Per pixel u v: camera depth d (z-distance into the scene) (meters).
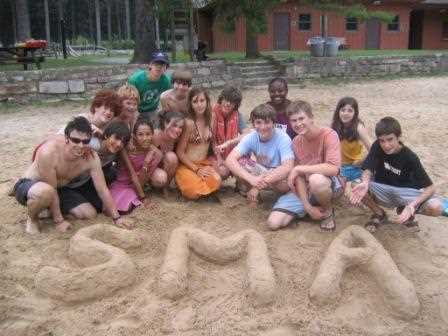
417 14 33.09
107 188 4.61
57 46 31.52
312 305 3.63
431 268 4.04
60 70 12.92
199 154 5.15
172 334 3.34
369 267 3.87
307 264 4.03
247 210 4.90
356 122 5.02
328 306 3.63
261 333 3.36
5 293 3.69
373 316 3.56
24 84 12.59
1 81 12.37
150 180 5.06
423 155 7.49
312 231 4.48
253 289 3.64
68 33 60.56
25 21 30.33
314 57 18.27
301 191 4.44
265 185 4.57
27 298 3.65
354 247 4.20
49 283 3.68
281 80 5.34
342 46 28.45
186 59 18.03
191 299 3.69
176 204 4.92
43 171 4.32
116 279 3.71
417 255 4.23
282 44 28.42
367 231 4.32
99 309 3.56
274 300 3.65
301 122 4.34
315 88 15.98
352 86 16.47
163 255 4.17
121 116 5.11
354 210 4.96
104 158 4.76
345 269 3.89
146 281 3.86
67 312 3.54
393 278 3.68
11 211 4.98
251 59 18.27
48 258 4.07
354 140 5.08
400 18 29.56
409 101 13.36
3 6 42.06
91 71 13.27
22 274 3.88
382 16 18.30
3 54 16.64
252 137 4.81
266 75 17.23
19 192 4.36
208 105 5.05
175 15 17.67
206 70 15.41
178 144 5.04
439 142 8.41
